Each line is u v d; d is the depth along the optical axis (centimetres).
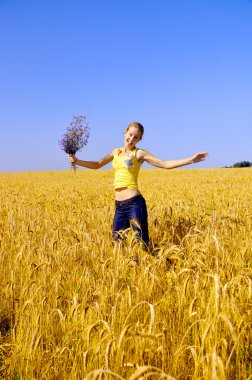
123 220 620
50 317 393
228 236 642
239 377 307
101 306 390
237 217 813
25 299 441
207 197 1370
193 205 1098
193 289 413
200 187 1842
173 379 212
